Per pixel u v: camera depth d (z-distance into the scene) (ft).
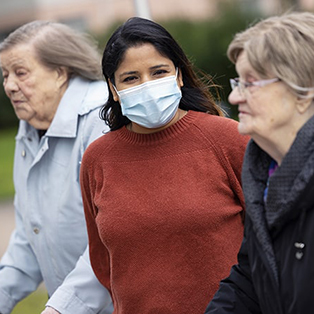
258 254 18.31
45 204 28.81
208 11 153.28
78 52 29.09
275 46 16.67
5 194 104.37
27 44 28.63
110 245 23.13
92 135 27.89
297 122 17.25
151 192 22.80
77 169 28.12
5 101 186.39
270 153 17.92
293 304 17.25
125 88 23.02
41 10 215.10
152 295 22.66
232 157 22.94
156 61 22.71
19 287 31.32
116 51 22.81
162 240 22.48
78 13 207.82
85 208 25.41
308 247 16.89
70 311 26.45
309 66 16.58
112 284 23.73
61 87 29.12
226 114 26.11
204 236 22.35
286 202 16.97
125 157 23.62
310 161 16.60
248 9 142.92
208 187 22.65
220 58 139.64
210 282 22.40
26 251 31.32
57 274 29.25
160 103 22.62
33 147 29.78
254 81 17.20
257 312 20.39
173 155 23.03
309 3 127.44
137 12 35.01
